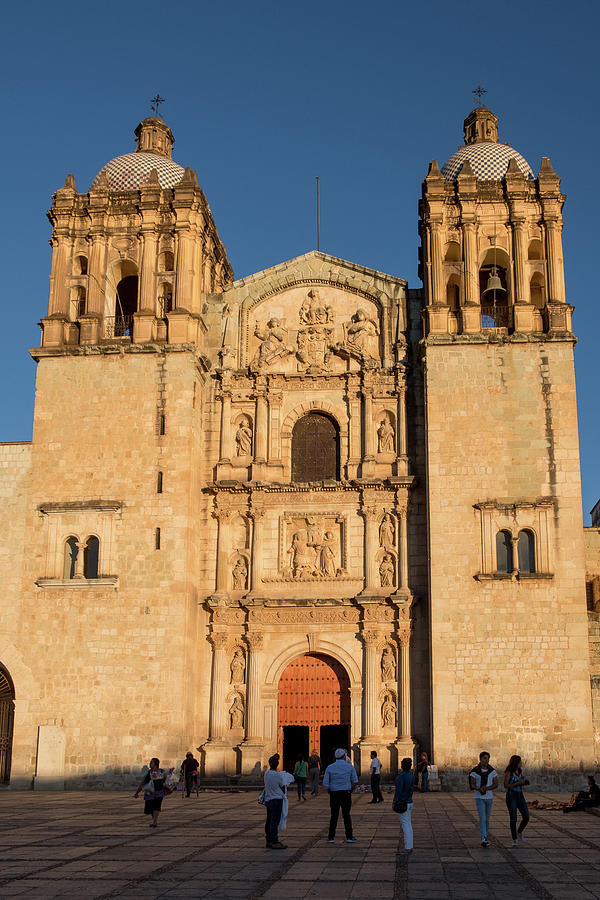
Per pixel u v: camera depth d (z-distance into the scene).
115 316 53.00
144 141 58.50
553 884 18.92
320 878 19.50
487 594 44.59
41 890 18.12
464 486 46.03
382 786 43.84
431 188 50.81
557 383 47.12
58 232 52.19
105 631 45.72
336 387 50.78
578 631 43.88
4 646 46.16
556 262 49.62
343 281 52.41
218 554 48.66
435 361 47.81
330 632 47.31
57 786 44.00
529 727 43.00
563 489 45.69
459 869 20.69
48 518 47.59
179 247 51.44
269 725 46.69
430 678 45.22
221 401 51.31
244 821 30.56
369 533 47.97
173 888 18.34
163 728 44.25
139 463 47.84
